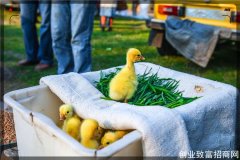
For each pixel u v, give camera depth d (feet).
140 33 20.93
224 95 5.42
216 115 5.25
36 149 4.89
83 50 10.60
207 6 13.74
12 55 16.78
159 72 6.87
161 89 6.13
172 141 4.40
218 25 13.64
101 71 6.86
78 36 10.48
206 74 13.87
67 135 4.12
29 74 13.89
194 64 14.88
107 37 19.69
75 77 5.97
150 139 4.21
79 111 5.34
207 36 13.60
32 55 15.16
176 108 4.89
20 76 13.65
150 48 17.17
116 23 23.85
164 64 14.61
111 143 4.42
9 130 7.76
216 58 15.81
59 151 4.29
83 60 10.71
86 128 4.71
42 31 13.92
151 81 6.52
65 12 10.96
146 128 4.23
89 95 5.66
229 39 13.35
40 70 14.29
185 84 6.31
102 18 21.40
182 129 4.49
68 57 11.73
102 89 6.19
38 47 15.26
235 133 5.77
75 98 5.50
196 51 13.80
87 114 5.24
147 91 6.26
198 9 14.15
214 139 5.35
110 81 6.25
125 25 23.29
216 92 5.51
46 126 4.35
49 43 14.14
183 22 14.39
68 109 5.24
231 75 13.76
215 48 14.51
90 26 10.62
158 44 15.53
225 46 15.64
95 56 15.17
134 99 6.07
